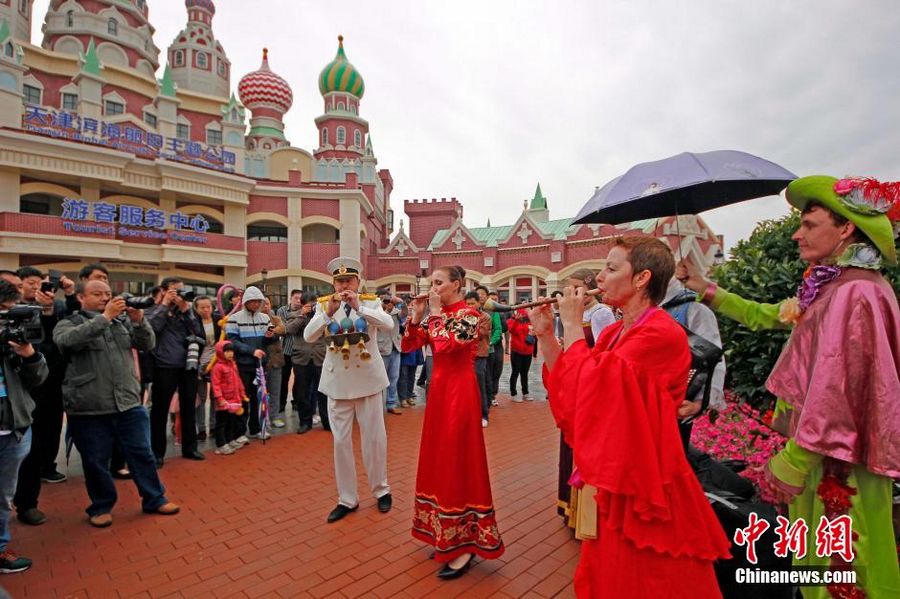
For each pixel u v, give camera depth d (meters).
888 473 1.74
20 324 3.14
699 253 12.48
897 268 3.17
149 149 21.58
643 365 1.78
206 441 6.39
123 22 26.14
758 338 3.75
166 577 3.15
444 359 3.26
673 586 1.69
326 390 4.06
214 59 30.42
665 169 3.02
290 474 5.08
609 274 2.01
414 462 5.49
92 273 3.97
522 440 6.37
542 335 2.25
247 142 30.95
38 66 23.02
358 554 3.42
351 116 32.78
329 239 27.84
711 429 3.72
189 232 22.23
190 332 5.54
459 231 28.89
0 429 3.11
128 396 3.96
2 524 3.18
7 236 17.64
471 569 3.22
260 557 3.39
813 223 2.08
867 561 1.88
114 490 3.98
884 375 1.79
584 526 1.96
